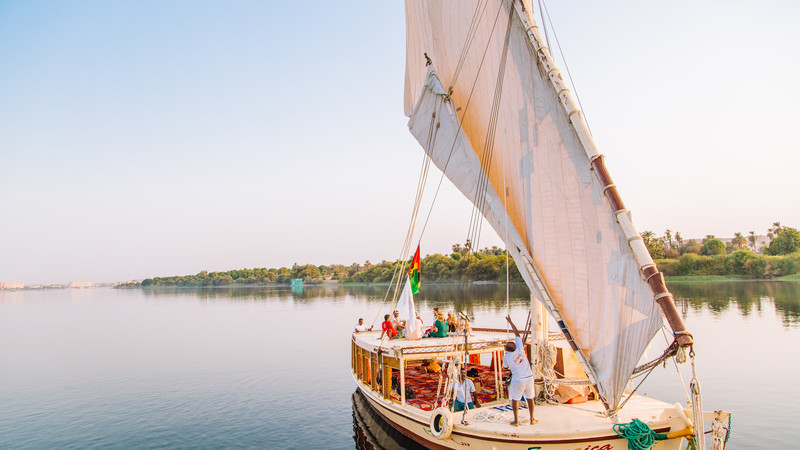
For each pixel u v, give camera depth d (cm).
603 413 1241
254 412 2228
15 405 2483
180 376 3133
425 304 7681
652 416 1170
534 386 1344
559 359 1406
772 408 1964
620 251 1073
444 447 1346
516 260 1339
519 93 1315
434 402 1520
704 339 3712
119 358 3934
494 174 1431
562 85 1177
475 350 1531
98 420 2166
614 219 1080
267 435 1897
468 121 1549
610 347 1096
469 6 1508
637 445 1097
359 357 2186
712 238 14000
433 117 1706
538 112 1254
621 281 1070
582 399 1359
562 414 1265
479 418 1288
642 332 1031
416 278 2197
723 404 2036
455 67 1597
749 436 1656
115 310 11294
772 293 8312
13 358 4056
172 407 2356
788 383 2353
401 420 1584
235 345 4491
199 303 13000
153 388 2803
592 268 1133
